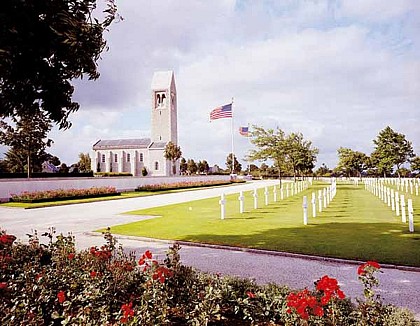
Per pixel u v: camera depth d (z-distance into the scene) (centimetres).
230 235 1102
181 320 421
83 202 2570
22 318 381
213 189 4528
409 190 3234
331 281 368
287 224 1318
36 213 1894
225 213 1734
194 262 785
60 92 623
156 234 1135
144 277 498
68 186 3306
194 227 1276
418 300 534
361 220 1401
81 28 538
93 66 638
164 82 8075
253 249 892
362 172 6769
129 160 8362
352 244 926
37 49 529
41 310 406
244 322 426
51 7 505
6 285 434
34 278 494
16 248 678
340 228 1202
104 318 379
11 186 2753
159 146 7788
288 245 932
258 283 621
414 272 690
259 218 1512
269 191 3516
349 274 679
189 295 458
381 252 829
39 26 513
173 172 7950
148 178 4634
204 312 393
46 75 581
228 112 5328
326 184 5200
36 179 3247
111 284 464
